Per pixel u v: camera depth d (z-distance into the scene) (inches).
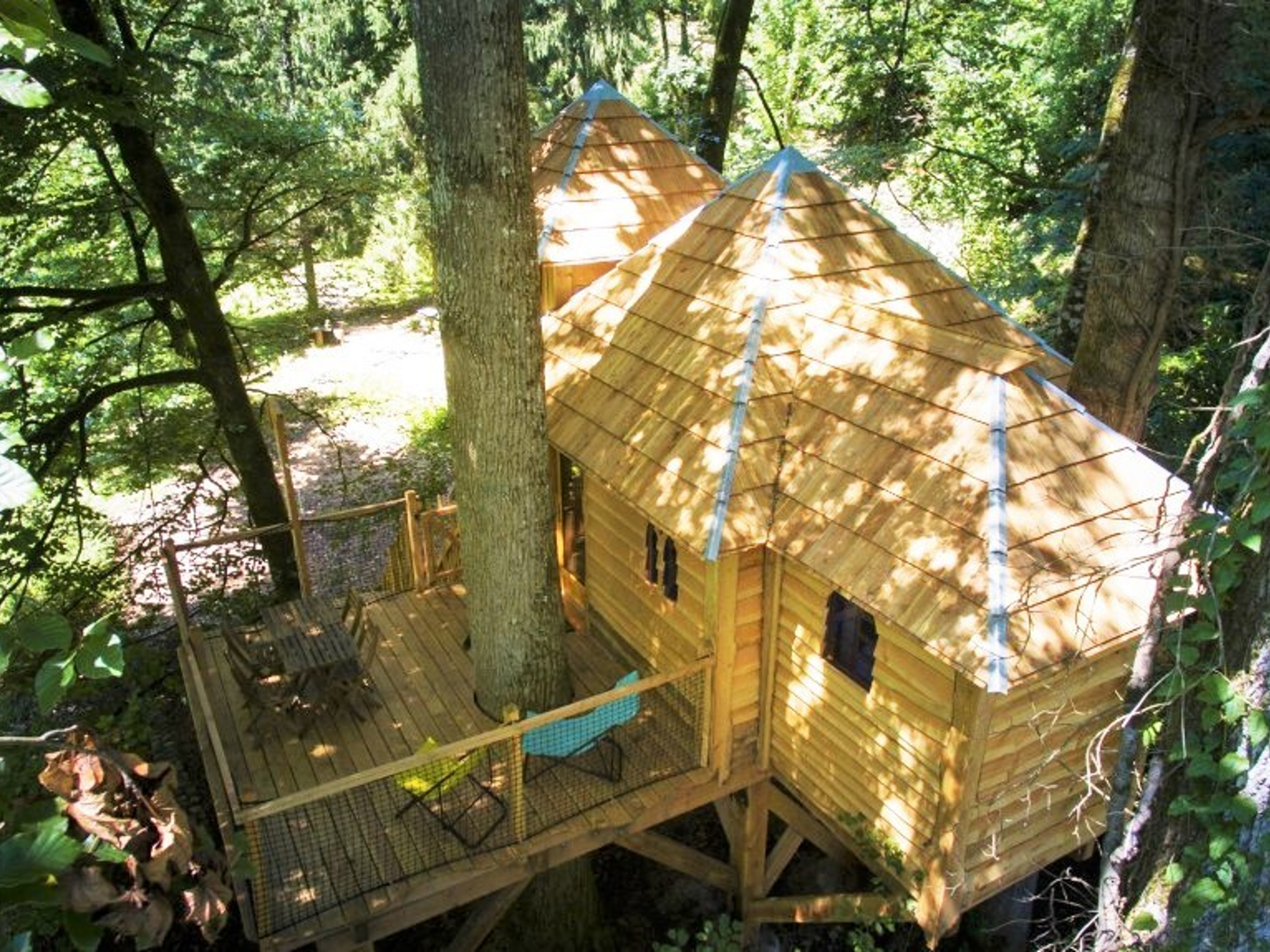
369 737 351.3
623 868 478.0
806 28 902.4
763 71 952.3
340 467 701.3
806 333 331.0
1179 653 187.8
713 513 296.0
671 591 356.2
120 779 129.6
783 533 295.7
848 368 313.4
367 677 377.1
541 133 485.4
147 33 545.3
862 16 829.8
